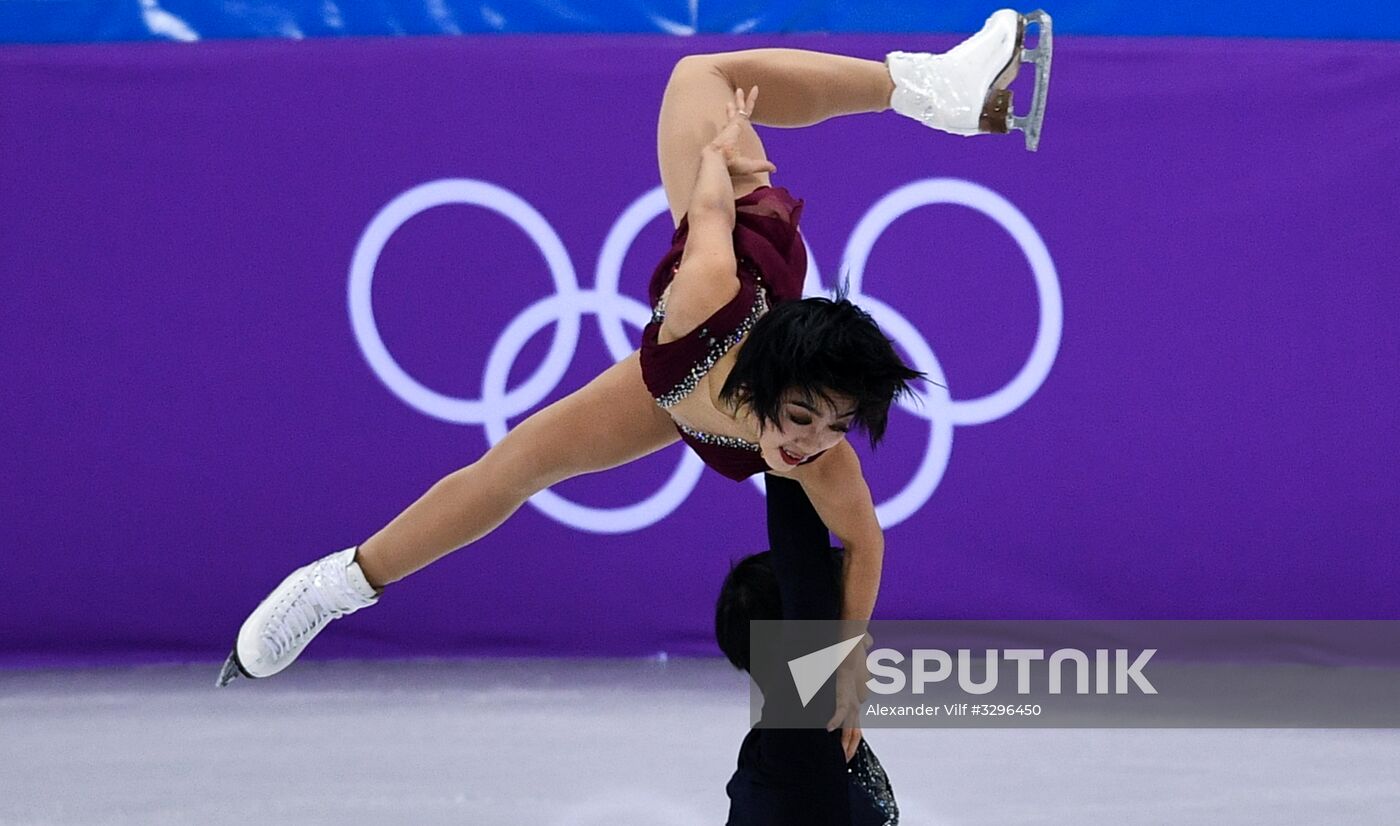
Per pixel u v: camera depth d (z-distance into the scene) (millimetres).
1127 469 21078
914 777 15867
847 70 11859
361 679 20266
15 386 20797
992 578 21078
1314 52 20844
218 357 20859
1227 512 21078
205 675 20562
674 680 20016
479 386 20938
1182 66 20812
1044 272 20922
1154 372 21000
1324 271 20984
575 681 20016
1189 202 20922
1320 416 21078
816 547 9086
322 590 11594
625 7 21375
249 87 20703
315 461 20938
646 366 9945
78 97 20625
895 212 20922
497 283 20891
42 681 20359
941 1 21312
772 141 20891
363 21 21359
